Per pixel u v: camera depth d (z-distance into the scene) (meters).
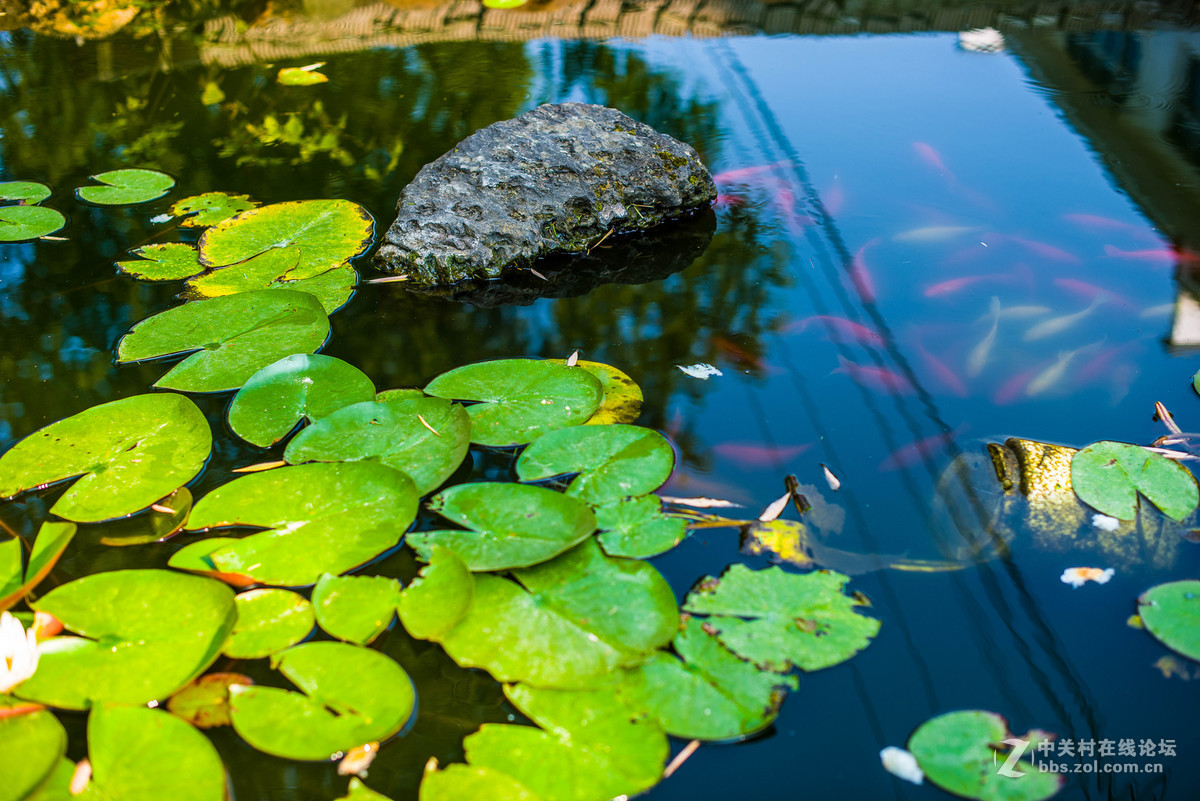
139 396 2.35
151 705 2.08
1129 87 3.09
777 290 2.54
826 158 2.83
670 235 2.66
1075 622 2.15
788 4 3.94
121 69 3.32
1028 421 2.33
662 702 2.08
